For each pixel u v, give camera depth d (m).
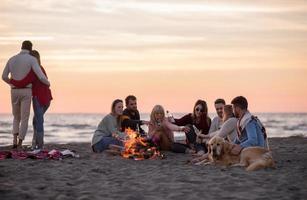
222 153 8.61
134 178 7.20
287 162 9.33
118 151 10.70
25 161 9.10
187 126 10.74
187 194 5.96
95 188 6.38
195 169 8.18
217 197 5.78
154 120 10.88
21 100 10.93
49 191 6.12
